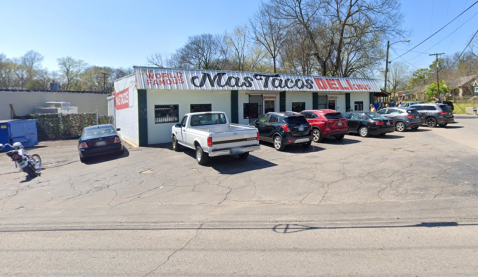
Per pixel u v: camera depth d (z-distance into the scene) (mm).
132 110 14680
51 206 6129
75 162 11125
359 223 4535
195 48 48500
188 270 3303
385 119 14742
